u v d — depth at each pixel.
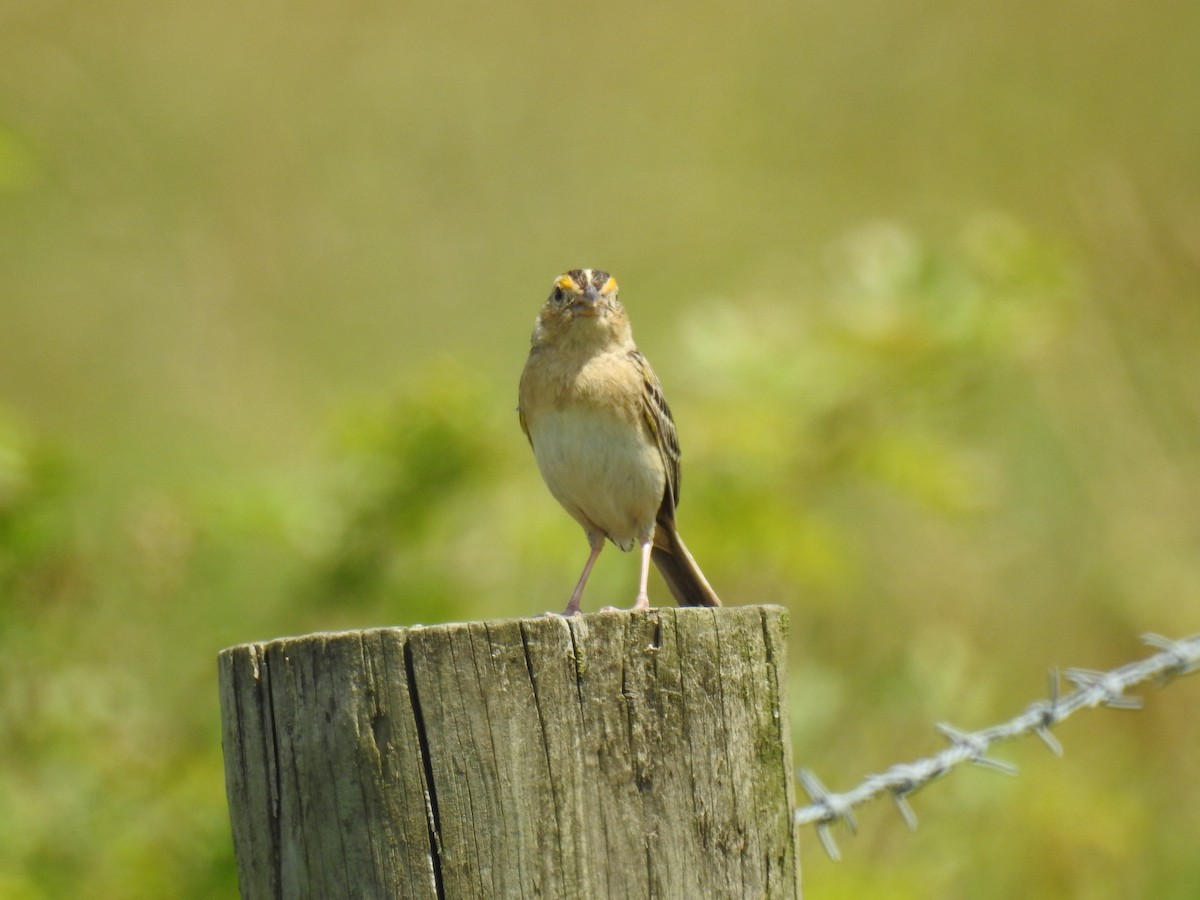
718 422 13.03
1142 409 15.84
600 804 5.79
